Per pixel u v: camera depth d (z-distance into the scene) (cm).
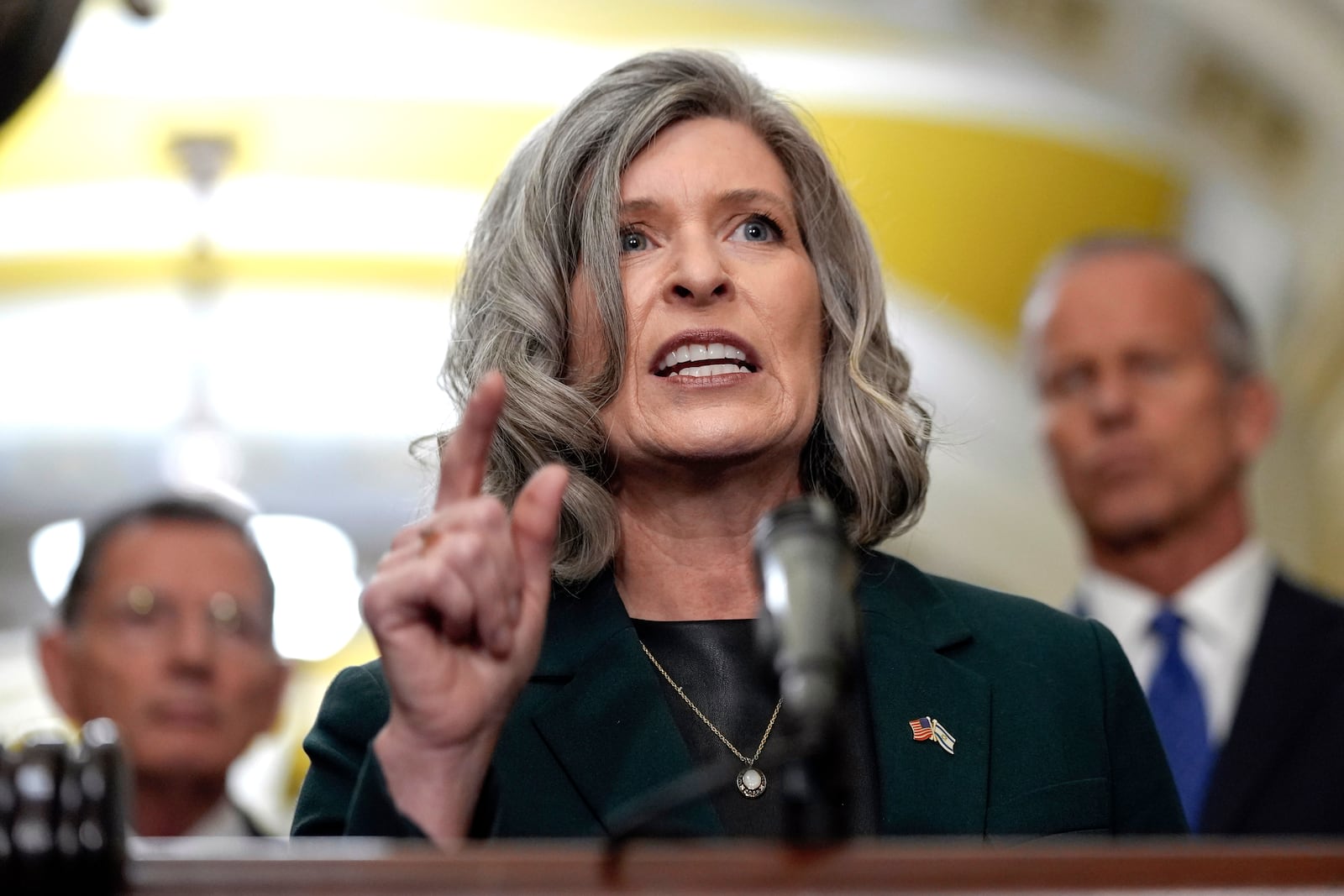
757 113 378
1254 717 509
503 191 384
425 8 1371
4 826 238
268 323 1722
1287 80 1162
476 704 283
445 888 233
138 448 1855
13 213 1576
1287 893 233
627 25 1359
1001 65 1276
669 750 323
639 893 231
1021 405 1596
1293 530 1446
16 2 390
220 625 579
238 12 1372
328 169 1526
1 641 1784
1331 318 1298
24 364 1766
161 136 1484
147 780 564
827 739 231
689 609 359
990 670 349
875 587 363
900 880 233
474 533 282
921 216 1462
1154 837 344
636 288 359
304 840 310
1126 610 557
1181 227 1462
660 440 348
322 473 1852
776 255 366
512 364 361
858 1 1212
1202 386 573
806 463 378
